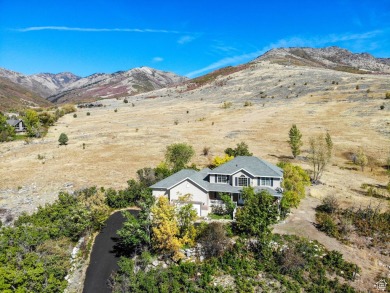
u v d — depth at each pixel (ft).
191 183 133.80
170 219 108.06
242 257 103.45
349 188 160.45
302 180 148.15
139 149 251.80
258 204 114.11
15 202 158.51
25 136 316.40
